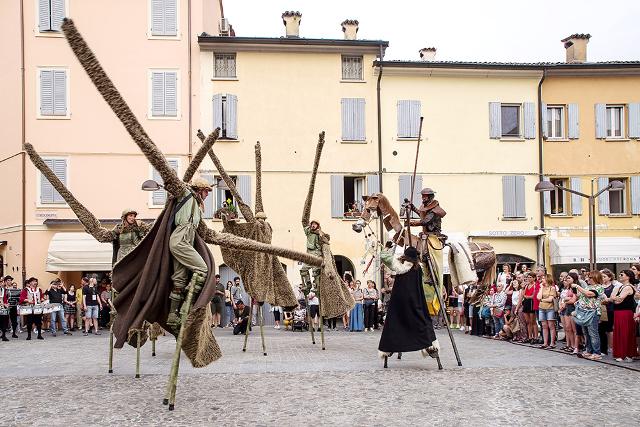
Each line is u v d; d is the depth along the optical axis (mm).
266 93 30922
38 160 9211
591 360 14109
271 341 19531
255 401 9625
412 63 31250
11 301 22328
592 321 14367
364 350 16469
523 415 8773
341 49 31172
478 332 21812
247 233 15602
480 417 8633
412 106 31578
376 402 9555
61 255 28406
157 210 30281
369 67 31547
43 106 30219
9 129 30562
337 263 32906
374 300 24641
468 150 31859
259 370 12664
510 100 32281
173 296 7723
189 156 30562
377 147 31391
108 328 26781
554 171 32344
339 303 16672
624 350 13852
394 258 12492
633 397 10000
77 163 30125
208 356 8680
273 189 30672
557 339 19688
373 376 11891
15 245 29984
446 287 27562
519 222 31938
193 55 30875
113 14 30688
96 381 11609
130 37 30703
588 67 32219
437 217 13914
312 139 31000
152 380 11633
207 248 7852
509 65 31734
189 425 8141
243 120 30750
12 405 9555
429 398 9859
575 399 9828
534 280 18328
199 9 31062
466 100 31984
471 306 22109
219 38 30406
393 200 31328
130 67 30656
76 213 10289
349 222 30891
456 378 11656
